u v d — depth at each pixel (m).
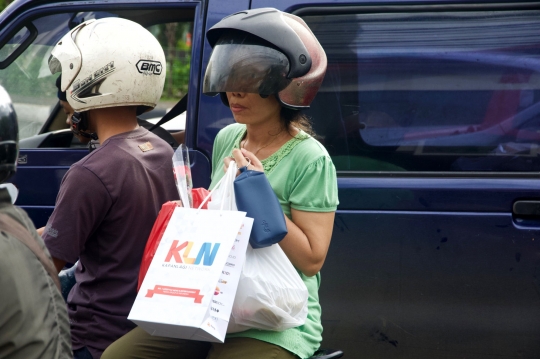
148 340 4.57
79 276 4.93
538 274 6.05
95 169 4.65
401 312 6.23
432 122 6.30
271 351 4.27
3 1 32.16
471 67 6.23
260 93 4.32
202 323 3.76
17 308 2.92
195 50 6.62
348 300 6.30
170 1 6.77
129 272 4.80
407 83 6.33
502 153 6.19
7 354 2.91
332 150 6.44
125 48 4.85
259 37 4.30
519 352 6.11
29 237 3.19
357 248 6.25
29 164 7.01
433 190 6.15
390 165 6.35
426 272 6.18
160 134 7.50
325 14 6.43
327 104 6.45
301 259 4.32
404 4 6.28
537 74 6.16
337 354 4.59
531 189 6.04
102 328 4.80
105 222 4.73
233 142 5.00
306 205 4.37
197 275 3.88
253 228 4.05
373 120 6.39
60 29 7.32
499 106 6.20
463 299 6.14
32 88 7.50
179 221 4.08
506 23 6.18
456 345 6.18
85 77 4.82
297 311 4.23
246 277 4.04
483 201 6.10
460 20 6.23
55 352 3.05
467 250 6.11
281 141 4.62
